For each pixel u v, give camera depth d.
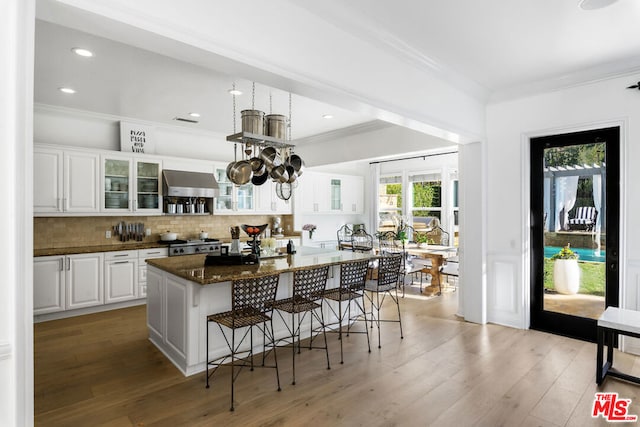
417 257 6.73
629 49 3.10
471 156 4.38
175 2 1.76
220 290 3.18
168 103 4.53
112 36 1.75
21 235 1.35
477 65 3.44
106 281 4.81
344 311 4.30
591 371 3.04
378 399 2.61
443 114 3.62
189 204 5.77
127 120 5.20
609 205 3.61
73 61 3.29
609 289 3.62
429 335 3.94
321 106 4.66
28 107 1.37
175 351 3.19
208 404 2.54
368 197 8.77
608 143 3.61
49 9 1.49
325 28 2.47
